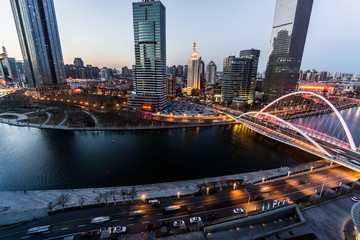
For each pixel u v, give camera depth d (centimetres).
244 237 4788
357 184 6544
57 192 7081
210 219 5491
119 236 4884
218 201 6362
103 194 6781
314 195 6091
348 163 8550
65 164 9606
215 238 4766
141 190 7200
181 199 6488
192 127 16600
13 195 6844
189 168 9344
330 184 7325
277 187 7169
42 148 11606
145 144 12412
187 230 4988
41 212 5809
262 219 5334
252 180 7819
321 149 9819
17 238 4831
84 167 9319
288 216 5600
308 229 4906
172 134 14588
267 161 10144
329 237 4669
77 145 12075
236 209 5831
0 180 8150
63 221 5397
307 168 8888
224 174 8769
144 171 9000
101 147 11819
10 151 11088
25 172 8819
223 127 16838
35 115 19025
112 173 8788
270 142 13138
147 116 18975
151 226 5131
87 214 5691
